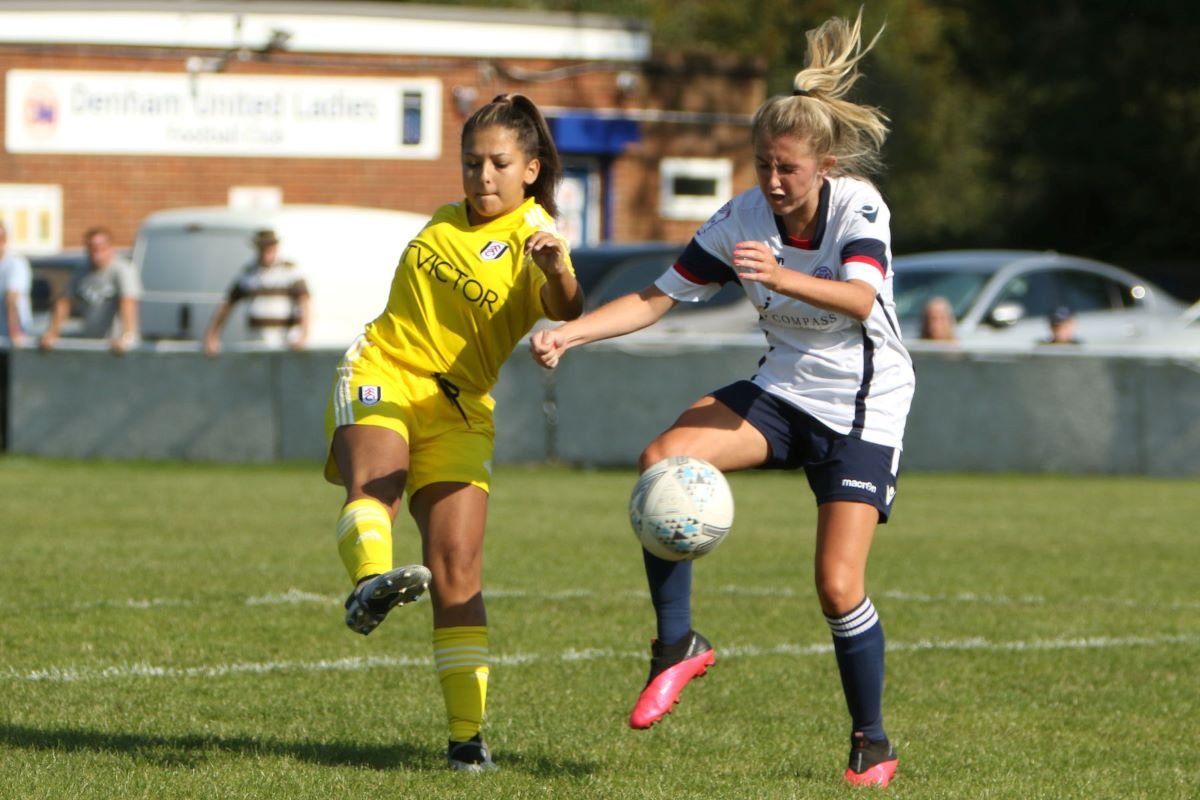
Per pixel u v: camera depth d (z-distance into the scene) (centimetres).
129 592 3159
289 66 10019
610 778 1867
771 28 15250
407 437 1869
